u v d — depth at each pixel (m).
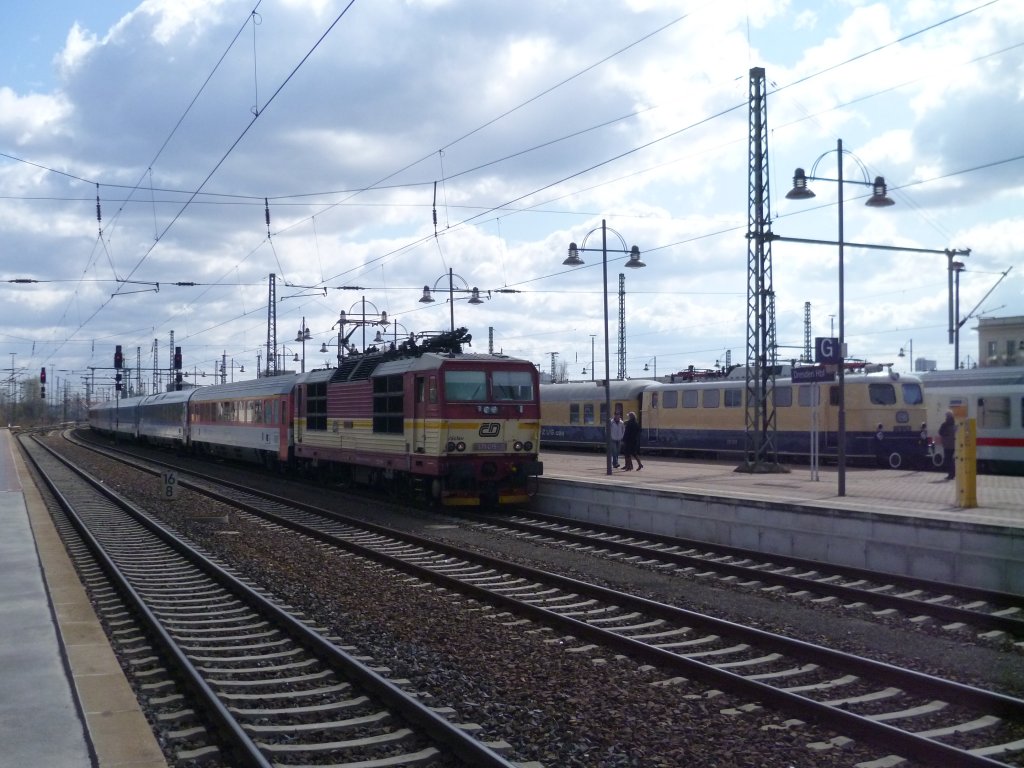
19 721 6.83
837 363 20.02
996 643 9.90
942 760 6.36
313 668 9.02
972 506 17.20
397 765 6.53
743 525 16.83
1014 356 32.41
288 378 32.88
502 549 16.59
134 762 6.16
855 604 11.83
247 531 19.53
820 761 6.51
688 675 8.49
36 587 11.88
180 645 9.94
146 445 60.91
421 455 21.19
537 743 6.86
